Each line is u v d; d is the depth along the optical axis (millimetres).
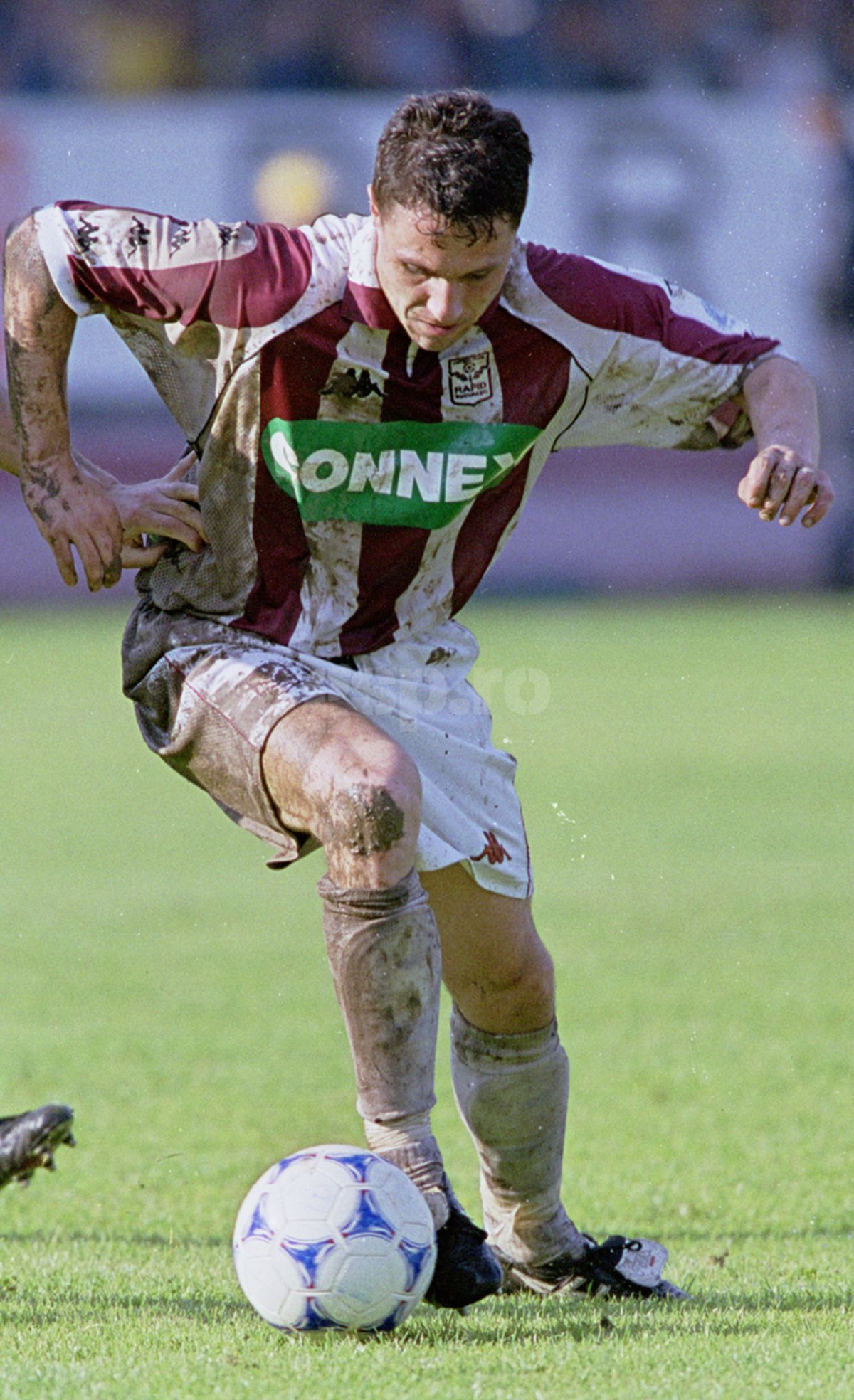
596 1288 13602
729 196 85000
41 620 82750
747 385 13781
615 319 13328
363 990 12133
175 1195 16859
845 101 92062
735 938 30172
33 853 39531
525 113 84750
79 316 13352
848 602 85938
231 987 27188
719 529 88438
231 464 13234
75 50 93438
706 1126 19359
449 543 13656
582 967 28141
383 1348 11555
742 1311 12734
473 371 12953
